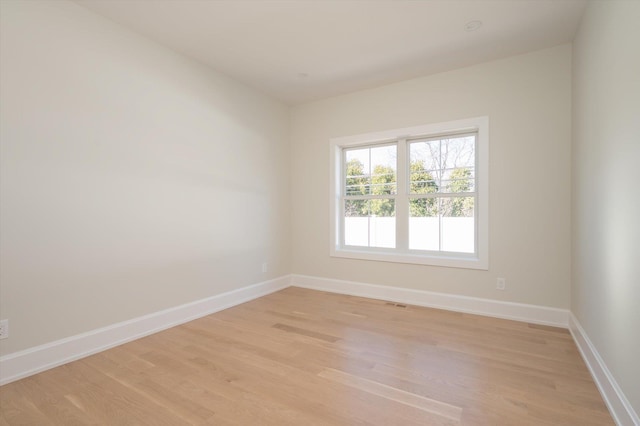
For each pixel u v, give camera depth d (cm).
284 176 445
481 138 322
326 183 425
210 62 326
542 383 194
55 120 221
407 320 307
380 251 397
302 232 447
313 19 252
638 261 140
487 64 321
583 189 239
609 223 178
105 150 249
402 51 302
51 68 219
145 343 257
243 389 189
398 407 171
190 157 315
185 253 310
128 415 165
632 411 144
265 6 235
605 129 186
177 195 303
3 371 197
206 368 214
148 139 279
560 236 290
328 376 203
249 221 386
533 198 300
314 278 436
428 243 365
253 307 352
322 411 168
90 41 240
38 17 212
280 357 230
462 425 156
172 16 248
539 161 298
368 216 408
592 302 212
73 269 230
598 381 189
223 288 349
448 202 355
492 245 318
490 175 319
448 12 242
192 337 269
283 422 159
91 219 240
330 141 421
